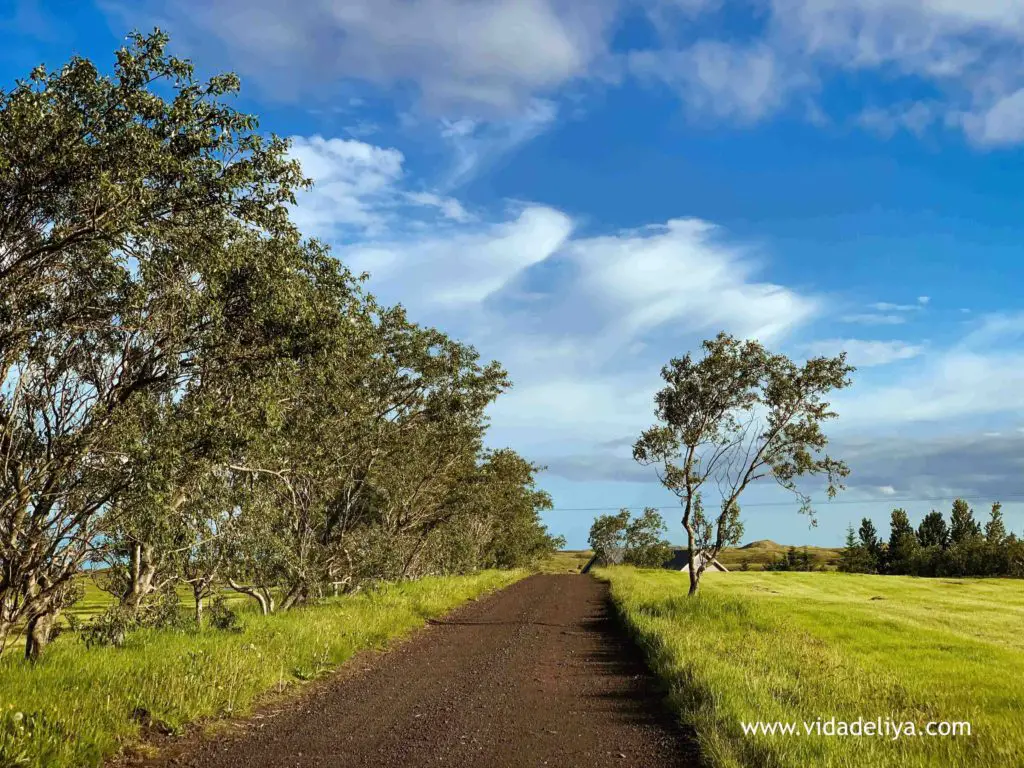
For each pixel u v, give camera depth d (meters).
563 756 7.02
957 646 17.47
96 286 9.71
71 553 10.05
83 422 9.84
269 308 10.53
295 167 9.89
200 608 16.02
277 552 17.45
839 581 50.72
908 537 94.38
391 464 25.98
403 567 34.84
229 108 9.27
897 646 17.55
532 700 9.77
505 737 7.76
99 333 10.26
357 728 8.11
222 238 9.82
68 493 9.48
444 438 28.23
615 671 12.26
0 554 9.24
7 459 9.22
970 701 9.95
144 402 10.08
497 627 19.41
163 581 13.88
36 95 7.79
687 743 7.52
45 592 9.74
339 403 17.28
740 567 133.38
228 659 10.12
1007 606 32.28
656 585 38.97
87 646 10.83
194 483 11.40
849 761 6.19
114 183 8.19
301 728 8.09
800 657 12.62
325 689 10.43
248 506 15.36
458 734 7.88
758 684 9.21
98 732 6.74
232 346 10.71
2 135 7.57
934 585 47.22
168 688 8.38
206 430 10.28
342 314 13.08
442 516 37.34
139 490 9.59
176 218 9.38
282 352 11.27
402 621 18.30
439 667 12.56
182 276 9.84
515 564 75.88
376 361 21.88
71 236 8.16
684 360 25.61
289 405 14.27
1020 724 8.34
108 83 8.42
